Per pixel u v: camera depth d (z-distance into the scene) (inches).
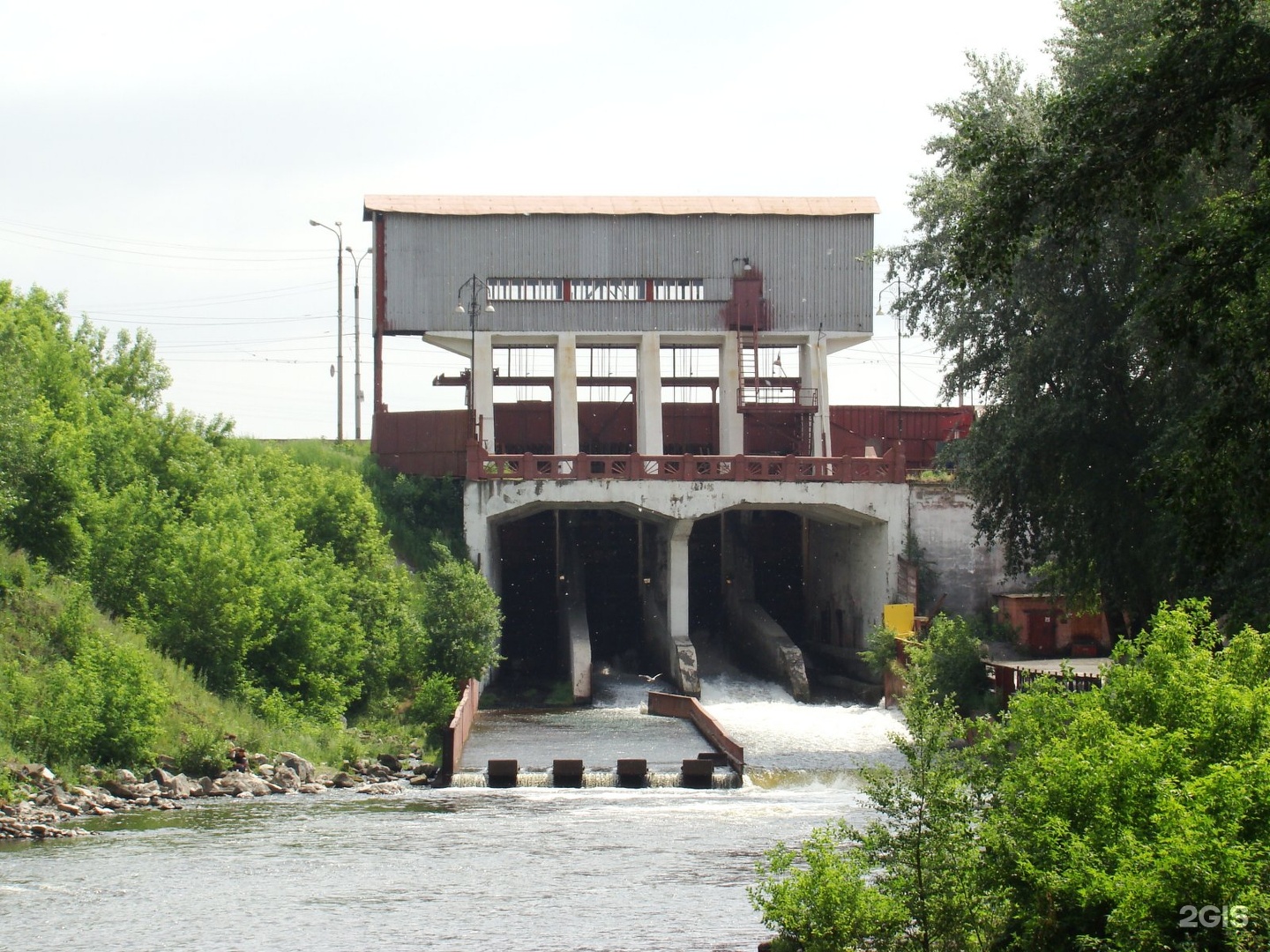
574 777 2346.2
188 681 2459.4
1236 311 1182.3
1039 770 1050.1
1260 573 1811.0
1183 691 1098.7
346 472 3491.6
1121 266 2212.1
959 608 3454.7
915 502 3472.0
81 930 1347.2
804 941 967.6
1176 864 857.5
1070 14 2279.8
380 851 1742.1
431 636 2994.6
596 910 1435.8
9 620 2326.5
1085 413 2285.9
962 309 2598.4
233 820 1958.7
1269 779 944.9
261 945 1301.7
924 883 965.2
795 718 2967.5
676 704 3041.3
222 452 3351.4
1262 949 845.2
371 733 2699.3
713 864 1664.6
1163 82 1188.5
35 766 2027.6
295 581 2719.0
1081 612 2694.4
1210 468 1174.3
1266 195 1191.6
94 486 2903.5
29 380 2869.1
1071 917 957.8
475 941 1316.4
